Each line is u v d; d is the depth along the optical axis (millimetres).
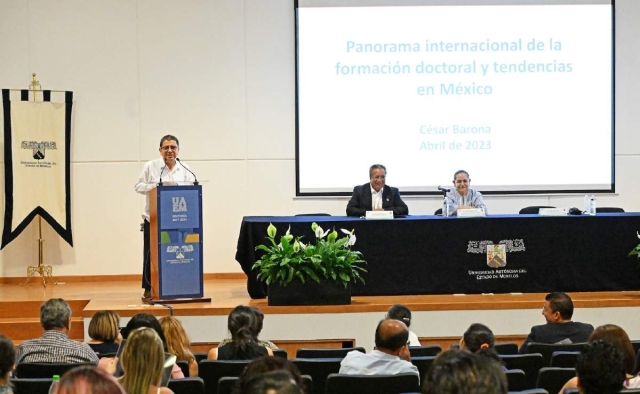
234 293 8414
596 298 7520
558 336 5633
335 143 10133
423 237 7754
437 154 10156
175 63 10102
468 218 7758
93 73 10039
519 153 10180
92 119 10047
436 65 10133
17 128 9516
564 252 7805
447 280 7770
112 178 10070
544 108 10180
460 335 7340
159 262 7473
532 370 4750
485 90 10156
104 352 5316
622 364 2953
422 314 7316
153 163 8109
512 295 7727
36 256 10023
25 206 9547
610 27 10156
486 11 10133
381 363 4461
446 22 10133
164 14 10078
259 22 10133
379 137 10141
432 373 2062
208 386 4559
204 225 10141
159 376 3223
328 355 5266
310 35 10102
